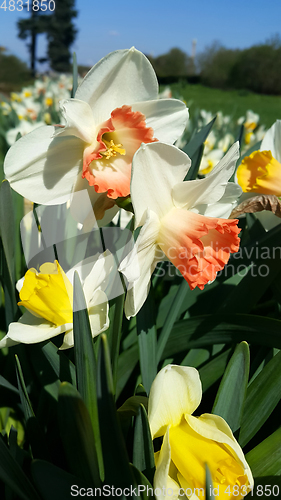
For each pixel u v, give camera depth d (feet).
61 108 3.33
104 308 3.07
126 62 3.56
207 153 10.80
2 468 2.68
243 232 6.27
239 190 3.89
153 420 2.85
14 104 18.70
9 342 3.08
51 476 2.53
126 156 3.79
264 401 3.45
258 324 3.96
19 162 3.47
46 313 3.05
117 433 2.31
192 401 2.98
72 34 91.71
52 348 3.50
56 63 91.91
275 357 3.54
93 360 2.82
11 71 77.36
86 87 3.54
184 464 2.69
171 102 3.77
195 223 3.39
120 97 3.77
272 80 92.53
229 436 2.70
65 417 2.55
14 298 4.02
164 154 3.19
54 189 3.67
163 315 4.95
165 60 129.39
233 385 3.21
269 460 3.01
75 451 2.72
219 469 2.61
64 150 3.61
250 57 95.55
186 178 5.38
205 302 5.21
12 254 3.92
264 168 4.92
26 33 89.45
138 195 3.18
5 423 4.35
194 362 4.53
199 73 111.86
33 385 4.22
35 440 3.28
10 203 3.58
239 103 62.80
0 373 4.69
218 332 4.17
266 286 4.61
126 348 4.72
